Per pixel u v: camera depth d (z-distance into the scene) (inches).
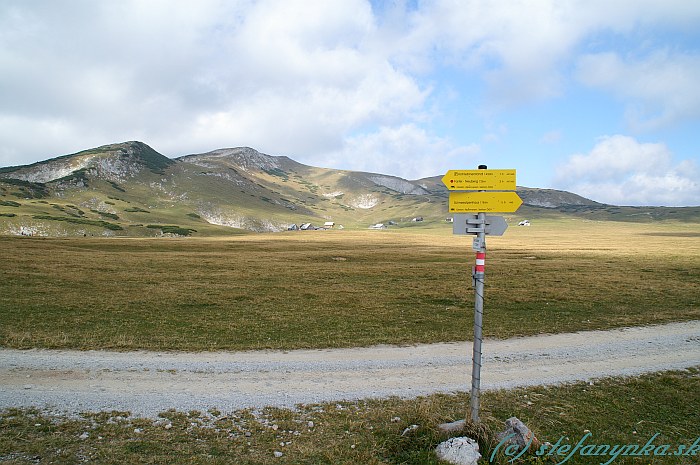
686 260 2726.4
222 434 412.8
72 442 384.5
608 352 753.6
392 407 487.8
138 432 409.7
